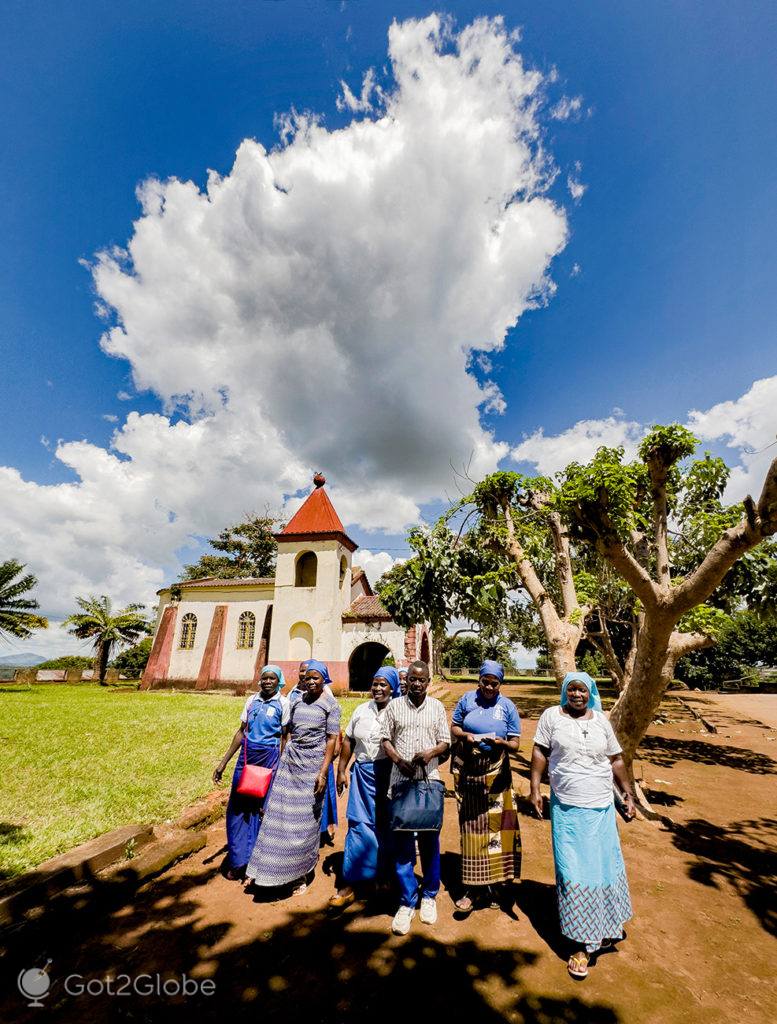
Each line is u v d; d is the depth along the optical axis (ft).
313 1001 8.76
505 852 11.79
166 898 12.37
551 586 38.60
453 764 12.66
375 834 12.42
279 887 12.89
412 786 11.29
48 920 10.52
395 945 10.42
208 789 19.48
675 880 13.91
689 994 9.14
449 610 22.02
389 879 12.80
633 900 12.74
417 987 9.14
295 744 13.06
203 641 77.05
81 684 94.58
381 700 13.19
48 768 22.27
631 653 28.35
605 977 9.59
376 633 70.38
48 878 11.64
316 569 75.31
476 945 10.50
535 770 11.48
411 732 11.55
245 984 9.20
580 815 10.49
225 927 11.07
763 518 13.75
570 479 20.27
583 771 10.72
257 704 14.38
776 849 16.14
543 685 87.35
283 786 12.86
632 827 17.97
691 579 16.01
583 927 9.72
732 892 13.20
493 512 26.03
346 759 13.79
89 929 10.98
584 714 11.35
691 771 27.02
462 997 8.90
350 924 11.22
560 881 10.35
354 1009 8.57
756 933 11.27
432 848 11.60
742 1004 8.91
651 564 25.21
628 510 17.81
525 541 24.53
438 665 101.30
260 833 12.71
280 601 71.20
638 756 30.78
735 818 19.20
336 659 68.03
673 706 60.75
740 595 22.74
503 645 129.18
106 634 103.86
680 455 20.38
